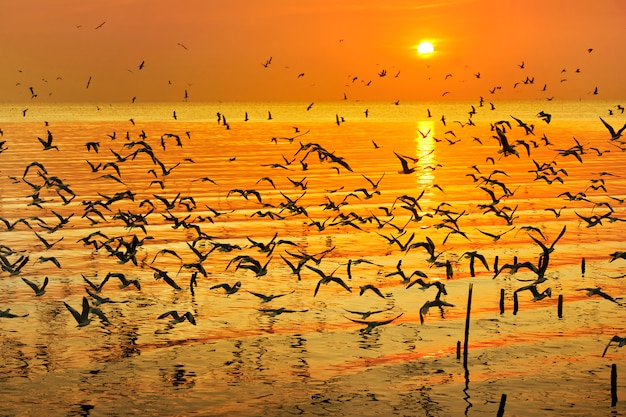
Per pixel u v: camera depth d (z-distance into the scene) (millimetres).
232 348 37438
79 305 43250
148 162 107312
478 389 33219
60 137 149375
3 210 69125
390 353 36781
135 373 34688
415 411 31516
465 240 58719
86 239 47969
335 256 53906
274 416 31172
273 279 48500
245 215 67938
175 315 34812
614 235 59531
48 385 33500
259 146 135250
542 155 120375
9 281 47375
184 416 31188
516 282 47250
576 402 32094
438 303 34812
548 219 66000
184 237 59312
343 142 144875
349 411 31562
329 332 39406
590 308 42406
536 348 37094
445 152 125312
